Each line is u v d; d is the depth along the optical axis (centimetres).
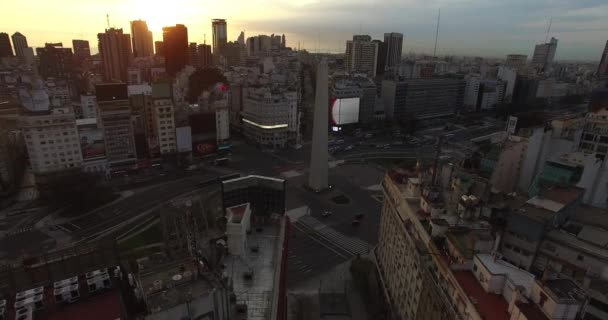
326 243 12138
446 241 6631
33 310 4297
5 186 14575
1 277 4778
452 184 8531
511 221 6806
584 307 4647
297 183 17050
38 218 13100
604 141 11100
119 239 11688
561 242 6444
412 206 8150
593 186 9762
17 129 18750
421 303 6756
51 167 14850
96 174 14888
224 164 19325
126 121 16312
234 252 5803
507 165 11306
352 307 9312
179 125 18738
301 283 10125
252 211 7050
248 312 4753
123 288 4900
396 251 8569
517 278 5353
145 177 17025
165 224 6125
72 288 4556
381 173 18662
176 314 3803
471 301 5256
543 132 11419
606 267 5950
